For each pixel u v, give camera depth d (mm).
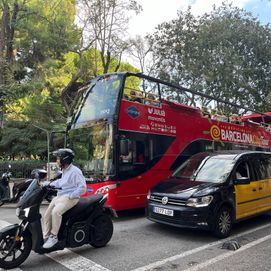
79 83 25156
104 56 23641
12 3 19734
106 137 9016
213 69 24172
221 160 7824
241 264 5148
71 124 10281
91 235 5809
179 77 25500
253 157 8227
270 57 25219
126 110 9242
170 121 10695
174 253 5711
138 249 5938
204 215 6434
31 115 20938
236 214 7094
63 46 22062
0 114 19609
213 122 12742
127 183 9023
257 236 6945
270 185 8383
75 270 4887
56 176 5508
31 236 5082
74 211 5434
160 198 7000
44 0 21594
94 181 8984
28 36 21609
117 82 9344
